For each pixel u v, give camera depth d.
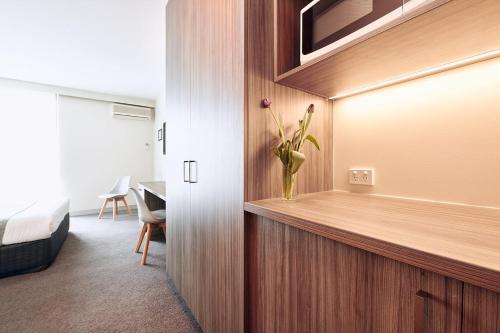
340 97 1.31
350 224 0.62
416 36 0.68
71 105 4.38
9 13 2.18
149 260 2.48
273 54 1.04
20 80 3.90
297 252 0.75
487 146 0.83
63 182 4.32
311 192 1.24
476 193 0.86
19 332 1.41
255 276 0.94
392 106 1.09
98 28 2.45
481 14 0.56
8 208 2.55
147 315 1.58
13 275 2.10
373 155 1.17
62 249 2.77
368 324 0.57
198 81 1.33
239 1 0.97
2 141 3.84
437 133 0.95
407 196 1.04
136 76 3.77
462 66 0.88
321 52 0.88
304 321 0.73
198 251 1.37
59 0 2.02
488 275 0.35
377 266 0.55
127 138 4.93
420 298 0.47
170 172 1.84
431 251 0.43
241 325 0.98
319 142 1.28
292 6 1.09
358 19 0.76
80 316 1.56
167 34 1.85
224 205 1.09
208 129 1.23
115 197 4.12
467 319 0.42
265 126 1.01
